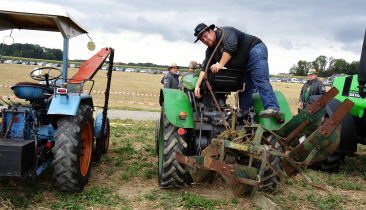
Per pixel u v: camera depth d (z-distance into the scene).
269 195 4.68
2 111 4.34
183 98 4.66
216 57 4.77
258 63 4.49
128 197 4.39
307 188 5.05
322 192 4.93
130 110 16.50
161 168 4.71
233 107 4.20
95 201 4.18
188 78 5.21
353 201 4.60
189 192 4.66
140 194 4.51
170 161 4.46
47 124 5.05
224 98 4.91
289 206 4.31
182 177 4.56
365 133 6.08
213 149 4.00
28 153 3.85
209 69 4.51
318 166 6.07
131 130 9.41
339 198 4.59
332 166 5.89
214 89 4.62
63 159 4.11
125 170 5.50
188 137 4.86
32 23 5.55
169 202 4.25
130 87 33.25
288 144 4.22
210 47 4.73
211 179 4.04
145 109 17.31
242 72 4.52
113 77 45.44
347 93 5.86
